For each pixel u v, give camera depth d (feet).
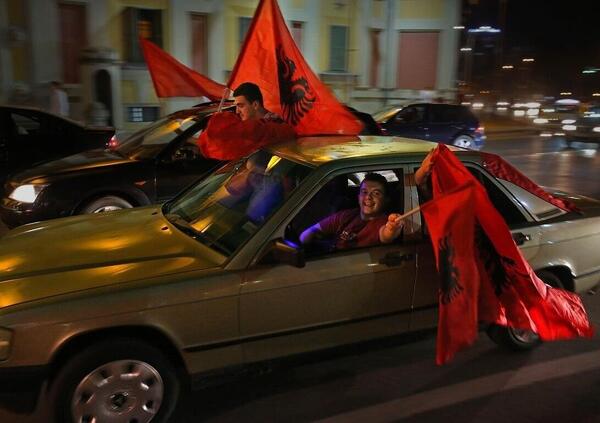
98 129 29.25
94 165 20.39
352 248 11.66
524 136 73.31
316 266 11.10
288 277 10.80
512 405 11.99
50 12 45.55
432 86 69.97
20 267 10.55
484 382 12.87
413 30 68.95
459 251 10.89
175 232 11.97
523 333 14.17
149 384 10.17
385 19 67.77
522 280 11.96
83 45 47.93
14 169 27.07
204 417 11.29
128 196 20.39
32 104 45.78
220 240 11.29
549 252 13.69
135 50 50.93
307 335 11.27
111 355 9.75
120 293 9.78
